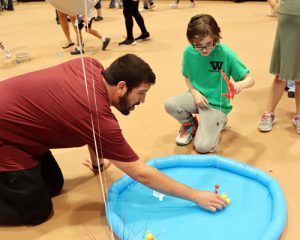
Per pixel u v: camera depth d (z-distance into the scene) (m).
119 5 6.17
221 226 1.36
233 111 2.30
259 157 1.82
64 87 1.25
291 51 1.88
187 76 1.98
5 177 1.39
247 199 1.49
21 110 1.30
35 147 1.39
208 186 1.59
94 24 4.98
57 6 1.95
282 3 1.83
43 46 4.04
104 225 1.47
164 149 1.95
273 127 2.09
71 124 1.24
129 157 1.27
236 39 3.83
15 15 6.03
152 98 2.55
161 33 4.32
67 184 1.73
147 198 1.55
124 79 1.19
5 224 1.50
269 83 2.69
